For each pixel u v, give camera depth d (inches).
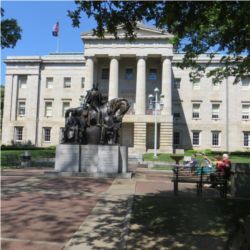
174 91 2645.2
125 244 326.0
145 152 2229.3
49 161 1368.1
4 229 371.6
